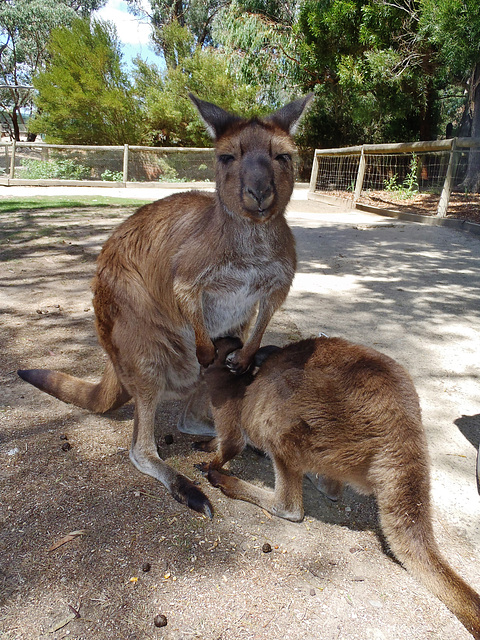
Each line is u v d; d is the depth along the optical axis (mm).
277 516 1556
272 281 1698
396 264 4477
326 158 10156
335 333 2848
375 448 1332
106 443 1874
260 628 1190
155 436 1986
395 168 10188
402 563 1299
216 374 1753
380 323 3031
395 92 10070
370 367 1430
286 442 1471
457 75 9578
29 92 19531
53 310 3117
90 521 1484
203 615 1215
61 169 11227
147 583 1294
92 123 13164
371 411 1345
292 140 1671
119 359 1775
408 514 1276
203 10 18234
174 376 1851
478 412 2123
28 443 1825
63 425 1962
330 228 6289
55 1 20016
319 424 1411
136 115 13188
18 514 1488
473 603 1155
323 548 1448
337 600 1276
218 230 1607
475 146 6465
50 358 2463
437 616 1248
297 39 11094
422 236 5820
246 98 12828
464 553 1438
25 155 12602
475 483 1723
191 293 1657
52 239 5043
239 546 1437
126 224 1890
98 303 1841
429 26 7359
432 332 2924
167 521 1513
